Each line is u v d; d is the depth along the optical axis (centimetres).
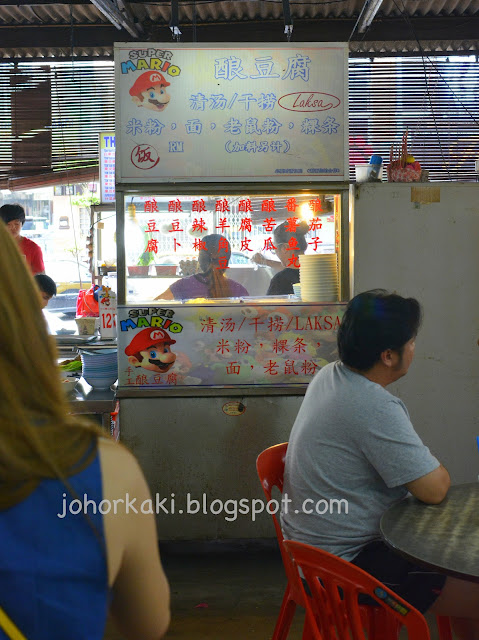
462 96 524
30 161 537
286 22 358
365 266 293
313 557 142
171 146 286
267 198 295
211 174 287
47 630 61
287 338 292
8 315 64
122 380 291
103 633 64
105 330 350
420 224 293
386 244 293
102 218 423
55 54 524
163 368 291
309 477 174
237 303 291
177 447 293
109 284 431
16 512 62
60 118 532
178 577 285
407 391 297
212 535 297
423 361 296
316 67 285
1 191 552
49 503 63
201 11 493
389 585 165
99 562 64
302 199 296
